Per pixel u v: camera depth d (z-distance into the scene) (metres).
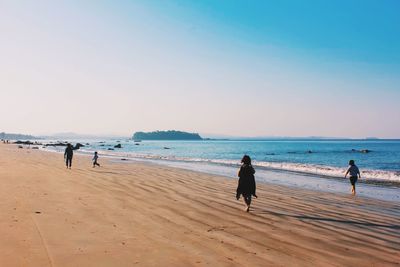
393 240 8.23
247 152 90.00
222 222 9.24
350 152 92.94
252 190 10.87
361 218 10.78
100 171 23.30
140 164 33.19
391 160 57.44
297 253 6.84
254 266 6.00
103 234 7.66
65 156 25.44
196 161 42.97
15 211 9.59
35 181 16.38
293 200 13.86
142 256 6.32
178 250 6.73
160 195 13.32
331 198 15.15
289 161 53.31
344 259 6.60
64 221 8.70
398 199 15.69
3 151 51.97
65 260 5.98
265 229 8.65
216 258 6.34
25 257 6.04
